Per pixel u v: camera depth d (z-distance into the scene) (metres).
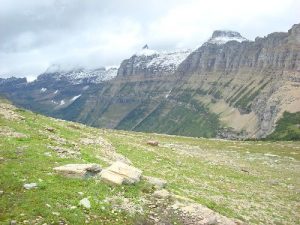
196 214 32.56
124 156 55.25
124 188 34.50
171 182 46.38
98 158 44.34
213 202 42.28
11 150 38.22
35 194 29.23
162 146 83.06
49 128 54.97
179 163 63.97
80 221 27.30
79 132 63.16
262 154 107.88
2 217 25.69
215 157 86.19
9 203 27.48
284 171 81.44
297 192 61.47
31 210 26.91
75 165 35.72
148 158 60.34
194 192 44.72
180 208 33.12
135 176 36.94
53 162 37.28
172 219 31.20
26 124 53.53
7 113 57.62
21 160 35.94
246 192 54.75
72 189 31.61
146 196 34.44
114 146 63.41
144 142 80.75
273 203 51.66
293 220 45.00
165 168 56.03
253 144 148.50
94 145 55.31
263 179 68.50
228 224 32.97
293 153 114.00
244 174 69.31
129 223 29.17
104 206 30.31
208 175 60.12
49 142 45.62
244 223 37.09
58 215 27.22
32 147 40.72
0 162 34.34
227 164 77.50
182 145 104.31
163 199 34.47
